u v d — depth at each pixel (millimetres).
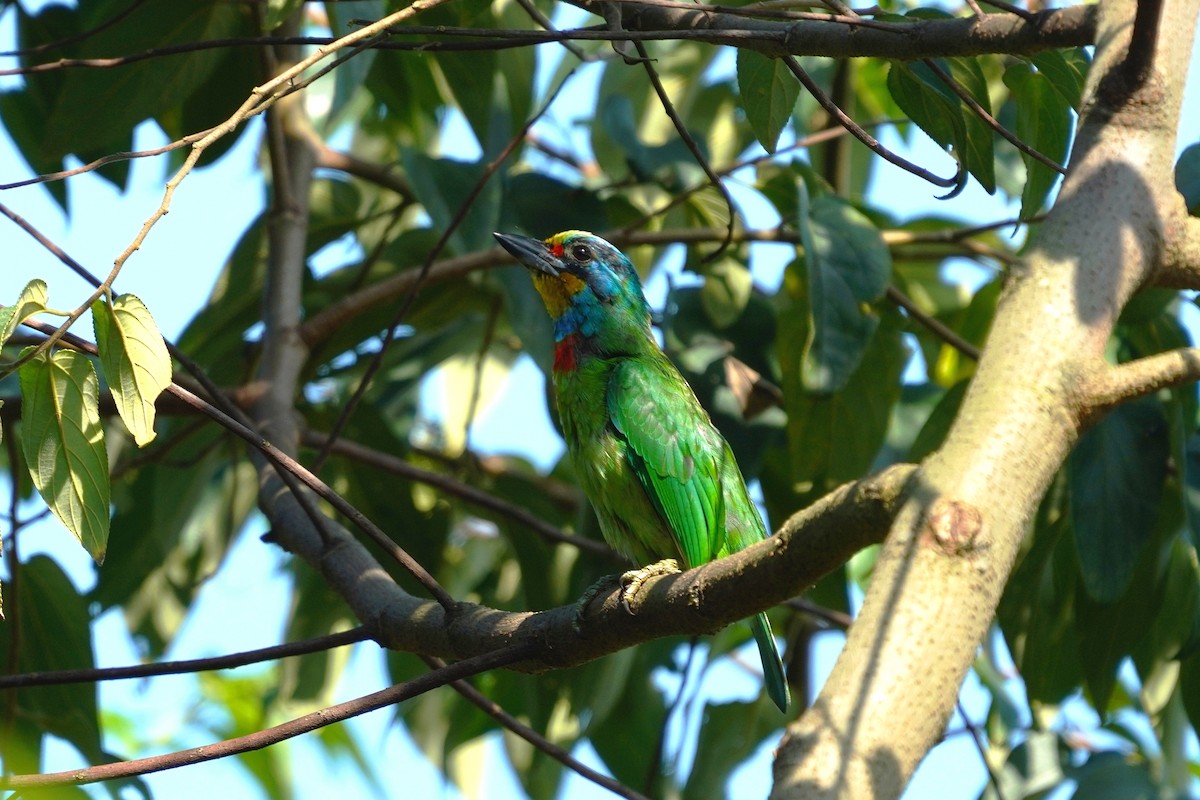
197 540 14180
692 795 12977
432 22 10859
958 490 4609
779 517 12352
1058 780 11055
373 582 8008
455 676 6410
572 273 10977
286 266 11172
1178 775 11469
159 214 5508
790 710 13930
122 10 11336
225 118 12141
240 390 10438
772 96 8062
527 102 12328
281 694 13273
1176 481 10445
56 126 11148
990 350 5031
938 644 4340
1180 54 5660
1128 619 10406
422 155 11156
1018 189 12047
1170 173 5531
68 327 5266
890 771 4129
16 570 9594
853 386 11359
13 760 7438
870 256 10234
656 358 10992
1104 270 5145
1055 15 6148
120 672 6531
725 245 9258
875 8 6992
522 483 13219
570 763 7691
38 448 5504
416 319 13047
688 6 6891
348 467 12555
